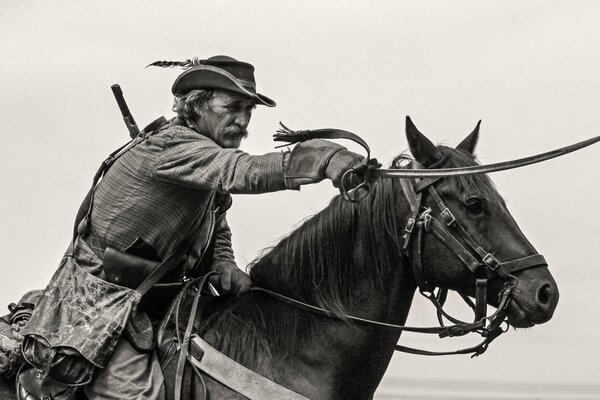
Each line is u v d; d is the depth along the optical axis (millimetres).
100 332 4000
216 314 4199
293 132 4090
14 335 4215
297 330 4125
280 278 4211
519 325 3969
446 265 4016
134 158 4129
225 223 4543
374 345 4117
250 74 4324
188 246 4223
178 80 4273
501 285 3979
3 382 4211
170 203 4117
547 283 3949
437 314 4105
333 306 4113
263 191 3969
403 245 4078
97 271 4145
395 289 4129
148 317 4141
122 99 4469
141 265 4102
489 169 3893
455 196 4012
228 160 3979
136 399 3986
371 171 3930
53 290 4152
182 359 4043
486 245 3977
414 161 4105
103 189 4172
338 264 4137
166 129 4133
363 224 4129
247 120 4309
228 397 4008
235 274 4266
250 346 4109
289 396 4004
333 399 4066
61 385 4039
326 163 3891
